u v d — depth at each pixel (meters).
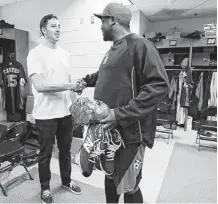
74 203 1.78
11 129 2.02
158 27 5.14
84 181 2.15
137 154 1.01
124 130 0.95
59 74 1.70
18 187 2.01
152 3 3.68
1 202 1.76
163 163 2.68
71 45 3.95
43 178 1.77
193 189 2.05
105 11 0.98
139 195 1.12
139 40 0.92
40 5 4.12
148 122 1.00
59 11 3.97
